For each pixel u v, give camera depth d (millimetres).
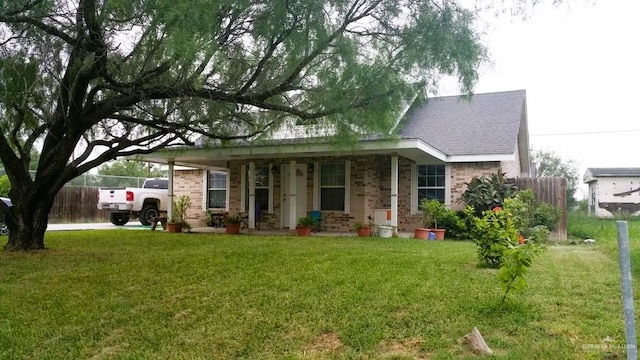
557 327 3760
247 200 15062
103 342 3910
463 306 4371
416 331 3822
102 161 8742
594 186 28938
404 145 10539
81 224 17781
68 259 7352
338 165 13641
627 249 2594
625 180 26672
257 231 13430
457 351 3393
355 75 6223
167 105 8062
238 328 4078
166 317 4430
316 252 7965
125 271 6348
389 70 6254
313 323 4105
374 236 11656
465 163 13258
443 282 5387
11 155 8047
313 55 6066
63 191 18484
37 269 6531
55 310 4633
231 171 15398
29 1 5258
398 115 7258
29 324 4262
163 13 4637
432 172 13758
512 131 13453
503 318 4004
